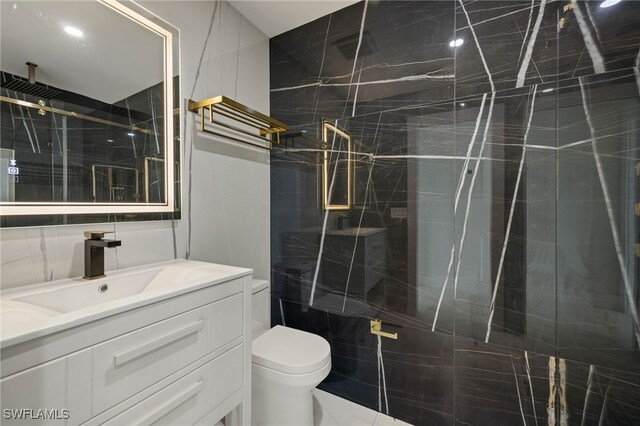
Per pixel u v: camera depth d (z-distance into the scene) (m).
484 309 1.35
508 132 1.29
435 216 1.45
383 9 1.56
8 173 0.85
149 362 0.77
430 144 1.45
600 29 1.12
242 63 1.71
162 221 1.26
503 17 1.29
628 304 1.10
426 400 1.48
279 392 1.30
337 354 1.72
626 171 1.10
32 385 0.57
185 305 0.87
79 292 0.90
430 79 1.44
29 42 0.90
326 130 1.74
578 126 1.17
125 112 1.14
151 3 1.22
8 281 0.84
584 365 1.18
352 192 1.67
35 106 0.91
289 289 1.89
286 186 1.89
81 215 0.99
